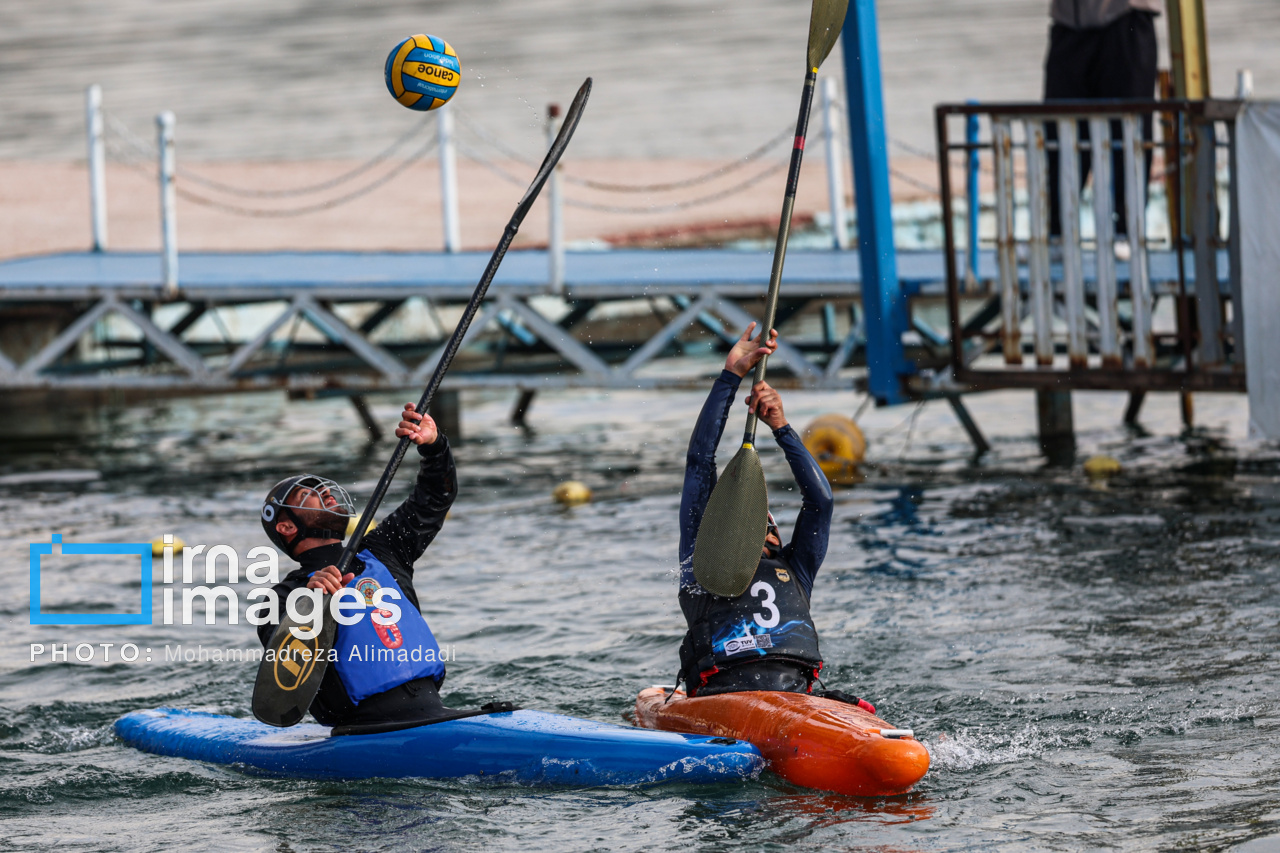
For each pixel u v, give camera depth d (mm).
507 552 32844
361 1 148500
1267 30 123312
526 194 20844
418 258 56844
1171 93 40031
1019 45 125750
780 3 145750
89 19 143625
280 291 46562
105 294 47875
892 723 20000
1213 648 23000
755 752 17250
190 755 19281
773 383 42938
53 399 60188
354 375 46562
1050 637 24156
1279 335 32469
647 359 43469
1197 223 33562
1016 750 18484
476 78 126312
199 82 126188
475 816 16297
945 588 27891
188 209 96500
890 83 117438
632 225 92625
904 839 15203
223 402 62812
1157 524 32469
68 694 22797
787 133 54594
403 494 39969
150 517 37656
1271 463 39594
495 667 23828
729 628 18891
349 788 17469
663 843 15305
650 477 41969
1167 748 18328
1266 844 14633
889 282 39812
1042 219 35531
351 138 115062
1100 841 14977
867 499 37031
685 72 126312
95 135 62312
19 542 34750
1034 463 41375
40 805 17438
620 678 23031
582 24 141125
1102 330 35094
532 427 53344
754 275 44688
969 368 37406
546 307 70625
